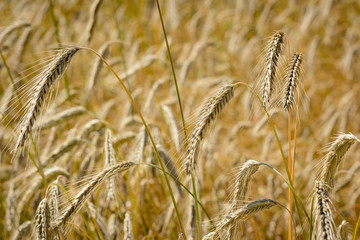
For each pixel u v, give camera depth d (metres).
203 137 2.70
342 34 12.17
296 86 2.72
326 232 2.34
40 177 4.12
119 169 2.85
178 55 11.05
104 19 12.05
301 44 9.99
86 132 4.57
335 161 2.80
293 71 2.74
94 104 7.36
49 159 4.39
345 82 9.13
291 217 2.96
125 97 7.05
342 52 10.93
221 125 7.39
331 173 2.85
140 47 10.34
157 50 9.77
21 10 11.27
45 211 2.66
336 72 9.78
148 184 4.77
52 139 5.27
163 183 4.72
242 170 2.83
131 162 2.90
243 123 5.98
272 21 11.91
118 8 12.80
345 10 12.99
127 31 11.36
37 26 9.35
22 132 2.42
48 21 10.97
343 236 3.01
